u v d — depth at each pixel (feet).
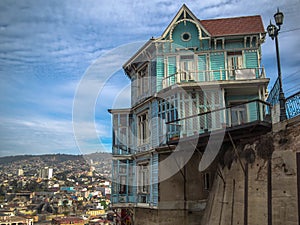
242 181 36.94
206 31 56.44
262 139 34.83
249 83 51.57
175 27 58.54
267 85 53.36
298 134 30.01
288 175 29.53
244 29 57.16
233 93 55.47
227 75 55.42
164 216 49.06
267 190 31.83
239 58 56.65
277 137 32.65
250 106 52.85
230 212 37.96
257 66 55.57
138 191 55.93
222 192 41.60
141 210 56.65
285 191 29.40
